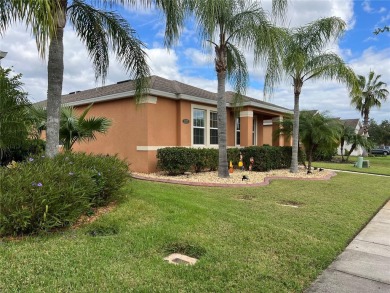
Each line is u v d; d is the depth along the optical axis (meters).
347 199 8.11
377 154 46.72
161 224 4.92
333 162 26.03
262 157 13.93
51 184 4.21
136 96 9.41
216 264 3.62
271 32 9.21
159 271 3.33
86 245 3.89
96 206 5.55
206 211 5.86
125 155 12.83
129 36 8.31
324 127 13.86
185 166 11.30
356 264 3.98
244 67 11.83
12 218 3.84
